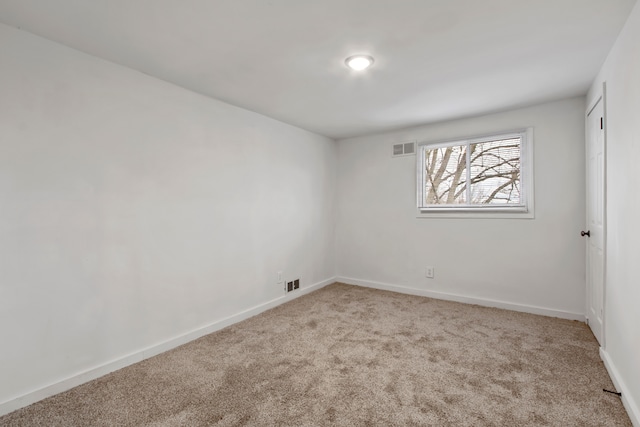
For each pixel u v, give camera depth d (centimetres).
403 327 293
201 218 282
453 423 164
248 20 172
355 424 164
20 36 180
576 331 278
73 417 172
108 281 219
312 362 229
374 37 191
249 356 240
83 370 206
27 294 183
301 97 293
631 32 167
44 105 189
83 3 156
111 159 220
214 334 282
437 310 340
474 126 356
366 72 239
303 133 406
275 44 199
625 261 180
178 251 263
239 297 317
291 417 170
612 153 207
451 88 273
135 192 234
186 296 269
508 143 340
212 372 217
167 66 228
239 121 319
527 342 258
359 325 299
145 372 218
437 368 219
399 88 271
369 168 436
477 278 359
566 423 163
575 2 158
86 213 208
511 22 175
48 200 191
